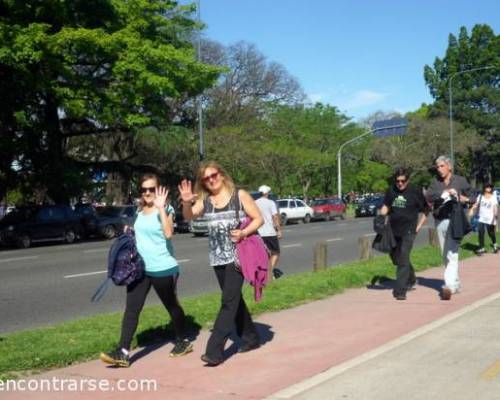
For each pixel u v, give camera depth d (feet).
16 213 94.32
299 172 184.96
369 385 17.99
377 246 32.76
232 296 20.99
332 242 79.87
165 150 137.80
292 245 75.87
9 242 90.02
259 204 43.75
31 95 96.43
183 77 100.73
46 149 105.40
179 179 131.54
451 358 20.61
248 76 202.90
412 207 32.50
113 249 20.94
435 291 34.94
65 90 90.17
